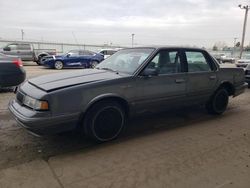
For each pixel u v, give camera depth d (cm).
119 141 419
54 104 351
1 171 321
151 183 301
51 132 357
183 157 367
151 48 471
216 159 363
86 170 328
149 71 430
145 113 451
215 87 552
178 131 473
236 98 783
